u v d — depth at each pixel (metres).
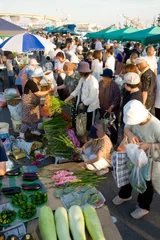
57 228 2.21
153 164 2.68
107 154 3.92
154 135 2.61
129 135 2.84
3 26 6.77
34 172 3.21
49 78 6.36
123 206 3.41
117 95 4.55
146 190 2.98
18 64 10.81
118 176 2.94
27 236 2.11
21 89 6.64
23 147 4.77
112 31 16.97
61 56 7.03
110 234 2.31
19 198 2.62
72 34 26.94
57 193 2.89
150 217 3.21
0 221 2.34
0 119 6.62
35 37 7.28
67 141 4.34
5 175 3.07
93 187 3.11
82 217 2.35
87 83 4.69
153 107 5.57
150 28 12.23
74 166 3.81
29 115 5.06
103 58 10.76
